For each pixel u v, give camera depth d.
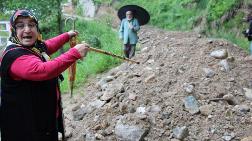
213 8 13.33
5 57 3.02
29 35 3.09
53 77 3.03
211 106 5.21
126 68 7.43
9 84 3.11
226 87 5.82
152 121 5.04
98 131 5.20
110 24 18.34
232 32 12.31
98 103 5.89
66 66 3.02
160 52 7.57
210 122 4.97
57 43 3.78
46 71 2.93
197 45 7.69
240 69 6.55
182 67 6.48
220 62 6.59
